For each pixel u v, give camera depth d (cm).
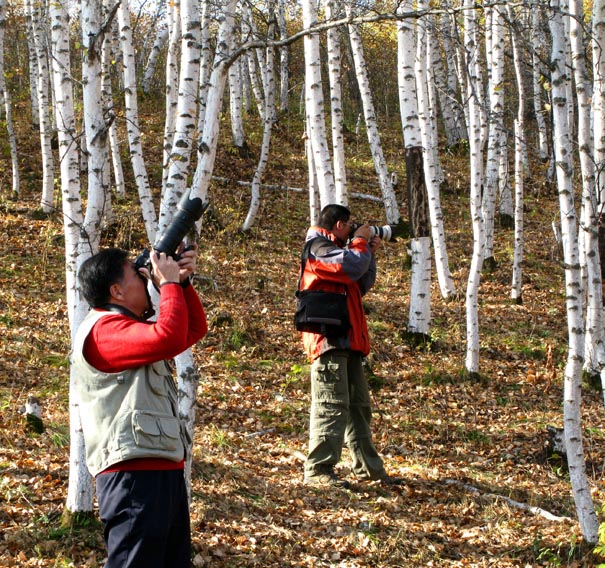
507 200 1741
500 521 567
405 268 1402
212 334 988
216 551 462
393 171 1906
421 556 498
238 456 650
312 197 1270
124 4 1184
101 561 437
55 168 1636
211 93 446
